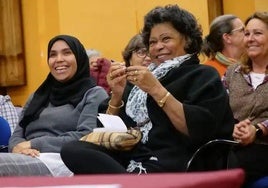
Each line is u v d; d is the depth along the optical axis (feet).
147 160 9.09
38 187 2.73
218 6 23.29
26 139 13.01
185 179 2.69
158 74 9.68
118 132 9.09
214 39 15.66
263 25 12.92
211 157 9.13
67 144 8.82
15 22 21.22
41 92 13.47
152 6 22.72
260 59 13.00
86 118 12.25
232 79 13.17
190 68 9.61
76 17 21.20
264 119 12.59
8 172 10.12
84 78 13.16
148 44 10.43
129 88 10.14
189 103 9.05
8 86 21.54
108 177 2.87
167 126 9.24
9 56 21.24
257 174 11.93
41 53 20.99
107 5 21.97
